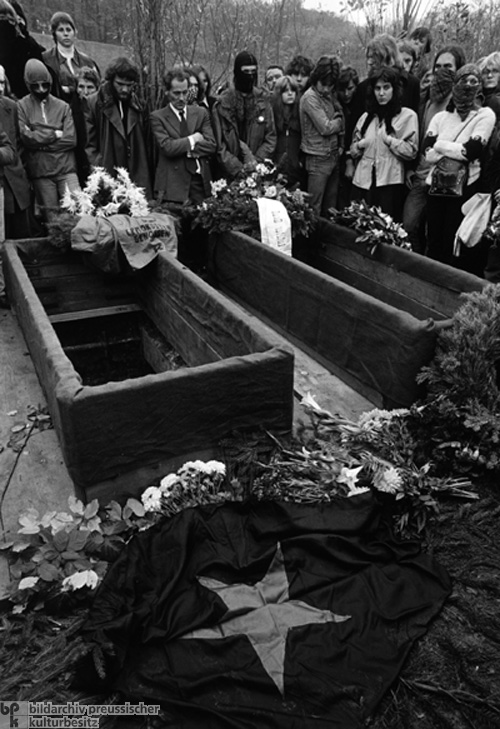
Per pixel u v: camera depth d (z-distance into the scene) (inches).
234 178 228.8
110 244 183.3
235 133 227.5
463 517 107.3
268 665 79.4
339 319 154.1
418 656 82.9
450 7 274.7
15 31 216.1
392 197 219.9
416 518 106.3
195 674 78.4
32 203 217.8
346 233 208.2
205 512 99.7
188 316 161.9
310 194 232.5
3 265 188.1
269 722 73.0
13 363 160.1
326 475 106.0
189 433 110.7
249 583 91.0
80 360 204.1
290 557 93.8
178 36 241.6
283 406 118.3
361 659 81.0
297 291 171.6
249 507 102.0
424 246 234.7
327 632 84.0
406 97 213.9
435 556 99.5
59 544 95.0
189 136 215.5
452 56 203.2
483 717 75.0
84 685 77.1
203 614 85.4
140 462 108.2
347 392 152.8
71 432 99.6
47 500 112.6
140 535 95.7
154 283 187.0
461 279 162.7
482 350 120.0
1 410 140.7
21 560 97.0
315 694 76.3
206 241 226.1
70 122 208.5
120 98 210.5
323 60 211.5
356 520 97.7
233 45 268.7
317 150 225.8
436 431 120.8
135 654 81.6
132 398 102.1
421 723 74.7
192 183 223.0
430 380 127.0
